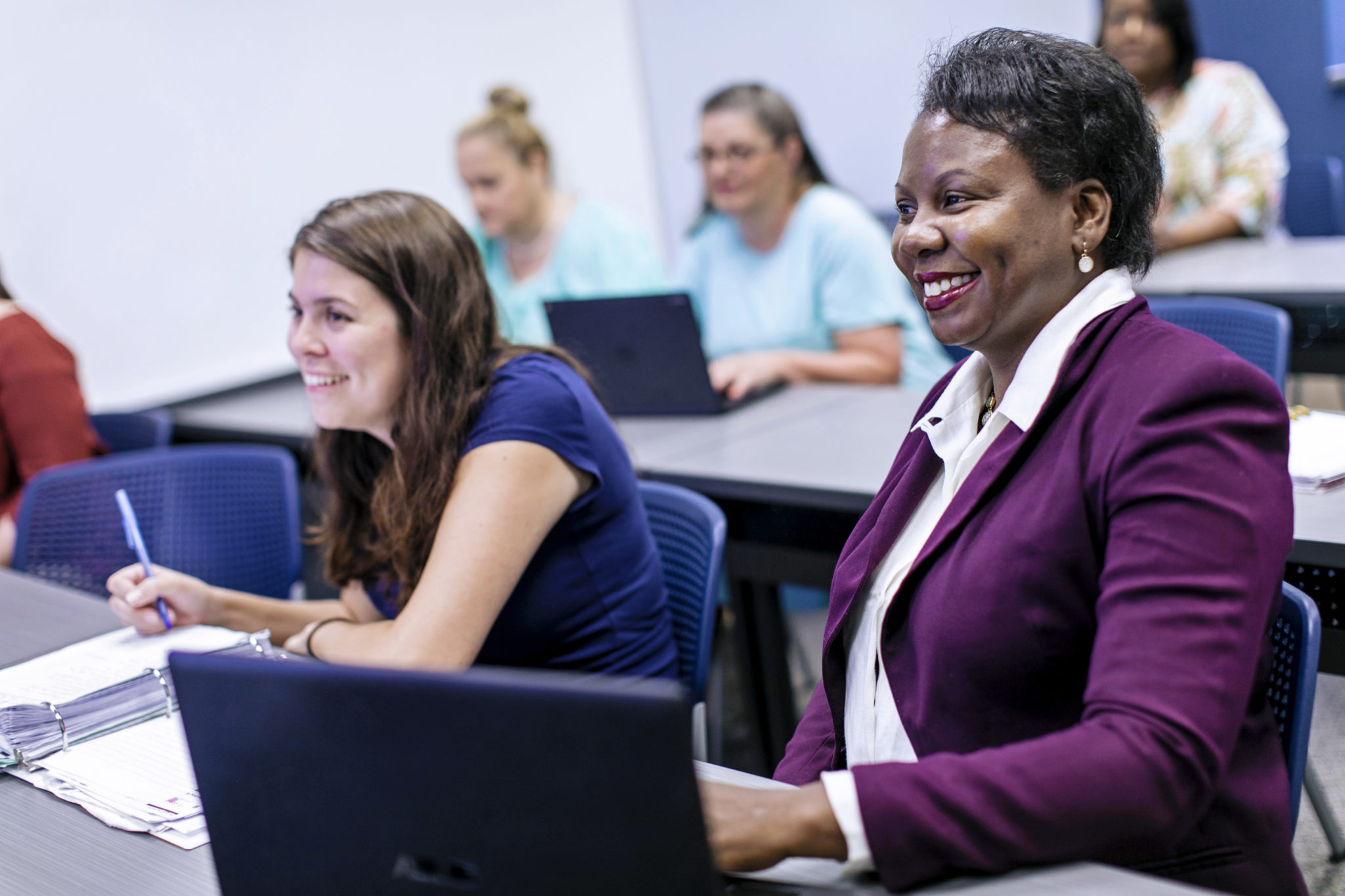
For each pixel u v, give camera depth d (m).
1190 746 0.74
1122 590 0.80
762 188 3.07
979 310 0.94
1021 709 0.91
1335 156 4.36
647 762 0.61
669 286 3.57
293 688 0.68
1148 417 0.83
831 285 3.05
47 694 1.18
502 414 1.41
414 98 4.17
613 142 4.77
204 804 0.74
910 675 0.97
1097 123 0.90
